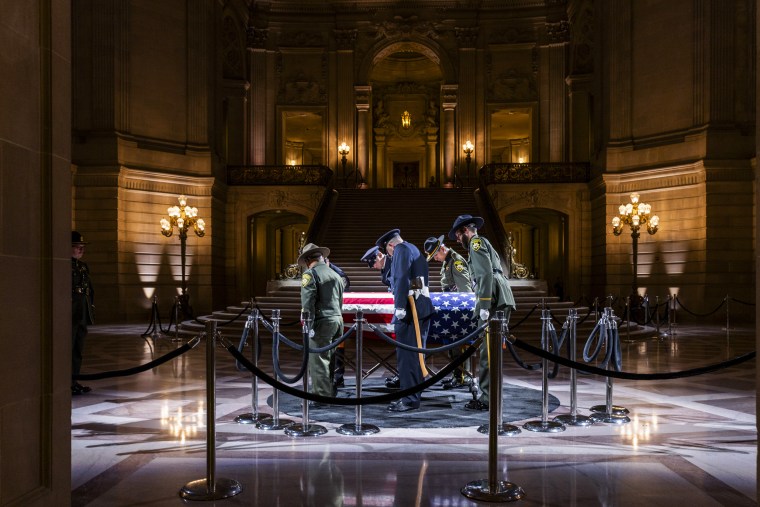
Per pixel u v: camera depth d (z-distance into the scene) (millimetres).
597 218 22266
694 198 19109
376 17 28375
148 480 3998
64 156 3283
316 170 24656
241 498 3680
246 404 6441
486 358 5980
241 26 27172
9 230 2846
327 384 6176
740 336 14188
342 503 3605
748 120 18625
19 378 2910
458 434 5145
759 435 3059
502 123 33656
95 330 16062
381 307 7598
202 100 22516
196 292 22109
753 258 18391
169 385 7625
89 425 5512
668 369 8938
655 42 20250
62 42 3268
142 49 21062
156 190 21297
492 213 19562
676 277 19438
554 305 14648
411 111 35250
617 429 5344
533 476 4062
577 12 25875
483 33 28219
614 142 21062
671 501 3629
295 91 28375
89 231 20109
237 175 24750
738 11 18719
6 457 2805
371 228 21703
